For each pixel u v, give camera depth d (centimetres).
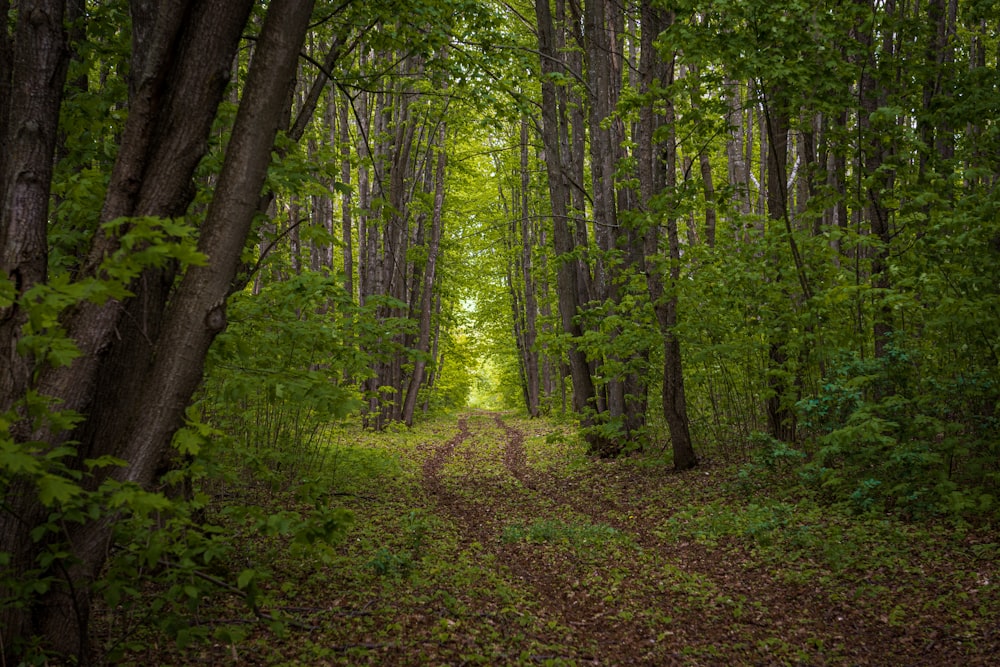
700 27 851
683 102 1184
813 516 788
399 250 2161
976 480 788
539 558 753
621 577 675
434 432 2314
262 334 661
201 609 514
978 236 748
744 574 672
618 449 1441
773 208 1173
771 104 951
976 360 791
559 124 1709
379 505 976
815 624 547
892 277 880
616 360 1411
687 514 891
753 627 551
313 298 659
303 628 507
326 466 1113
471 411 4553
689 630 552
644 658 500
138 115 374
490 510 1027
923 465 781
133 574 376
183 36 386
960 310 730
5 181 381
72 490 278
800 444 1105
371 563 664
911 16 1082
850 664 476
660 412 1517
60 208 472
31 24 390
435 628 518
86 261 370
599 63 1484
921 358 840
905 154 909
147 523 377
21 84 387
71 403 361
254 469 583
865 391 886
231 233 380
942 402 780
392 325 849
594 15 1469
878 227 969
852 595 586
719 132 1022
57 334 302
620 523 917
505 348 3572
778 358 1108
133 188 375
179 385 372
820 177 1013
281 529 392
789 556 692
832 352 892
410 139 2033
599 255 1374
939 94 936
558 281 1603
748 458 1146
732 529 797
